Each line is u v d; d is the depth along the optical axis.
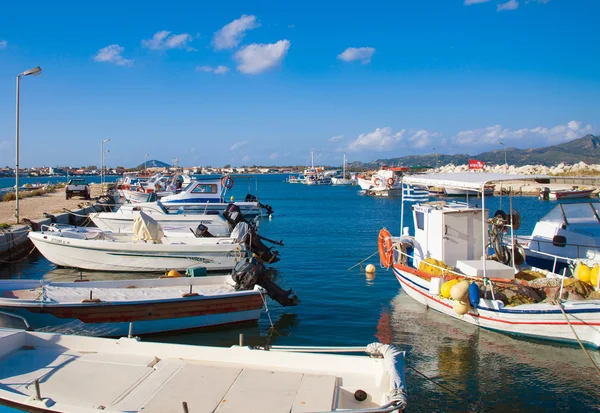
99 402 5.55
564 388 8.55
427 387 8.62
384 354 6.24
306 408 5.35
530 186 63.09
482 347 10.40
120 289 12.02
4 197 42.28
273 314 12.95
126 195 39.47
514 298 10.99
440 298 12.31
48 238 17.80
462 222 13.20
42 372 6.28
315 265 19.95
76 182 51.22
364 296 14.80
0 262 19.05
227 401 5.50
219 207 27.31
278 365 6.45
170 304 10.91
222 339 11.02
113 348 6.89
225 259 17.88
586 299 10.32
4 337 6.79
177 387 5.85
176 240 19.31
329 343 10.75
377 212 47.00
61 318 10.00
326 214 45.00
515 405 7.99
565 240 13.70
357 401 5.68
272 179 184.88
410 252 15.66
